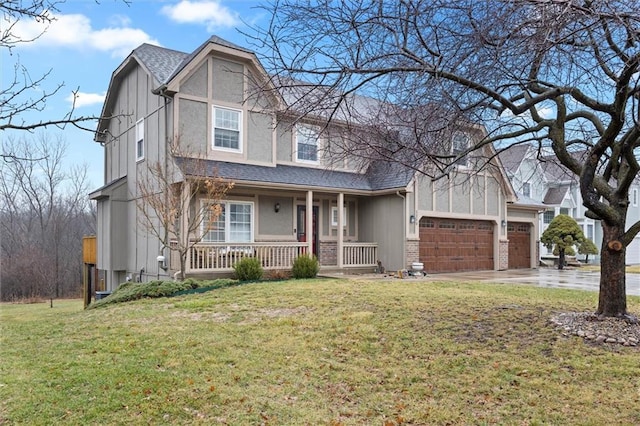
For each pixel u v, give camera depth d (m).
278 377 5.25
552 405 4.39
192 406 4.50
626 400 4.44
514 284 12.80
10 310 18.64
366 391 4.86
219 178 12.42
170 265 12.98
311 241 14.70
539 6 3.99
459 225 18.03
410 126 5.91
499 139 7.09
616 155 6.63
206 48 13.62
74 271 32.28
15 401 4.61
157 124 14.02
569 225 20.97
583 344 5.96
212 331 7.22
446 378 5.12
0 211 29.92
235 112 14.43
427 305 8.55
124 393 4.76
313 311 8.38
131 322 8.14
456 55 4.95
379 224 16.89
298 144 15.98
